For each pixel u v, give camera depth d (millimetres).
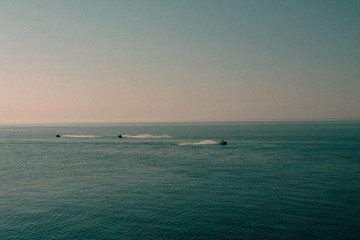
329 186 57406
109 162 90312
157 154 108125
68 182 63406
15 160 96562
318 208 44594
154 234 36406
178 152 113125
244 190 55094
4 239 35656
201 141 159875
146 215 42688
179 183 61281
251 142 149875
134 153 111750
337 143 140250
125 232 37094
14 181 65000
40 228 38688
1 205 48000
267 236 35469
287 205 46094
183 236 35750
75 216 42719
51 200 50375
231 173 71062
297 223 39094
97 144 147250
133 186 59156
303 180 62812
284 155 101250
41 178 67812
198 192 54156
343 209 44031
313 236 35344
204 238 35219
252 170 74625
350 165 80375
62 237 35969
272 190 54844
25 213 44188
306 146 128500
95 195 53000
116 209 45375
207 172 72625
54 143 155375
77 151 119875
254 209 44500
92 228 38438
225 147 128250
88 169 78625
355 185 58000
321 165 80750
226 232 36688
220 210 44250
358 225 38219
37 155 109000
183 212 43656
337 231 36594
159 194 53125
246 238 35062
